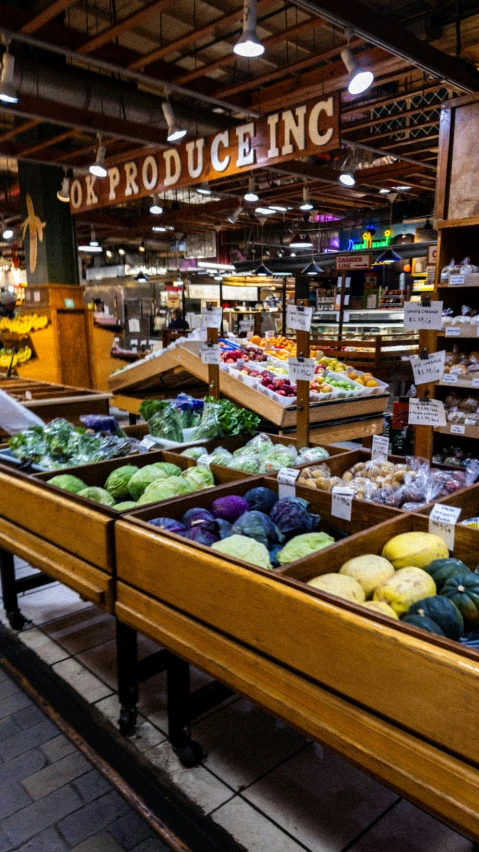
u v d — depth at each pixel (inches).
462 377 148.1
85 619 113.7
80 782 73.5
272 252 733.3
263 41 214.4
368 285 579.5
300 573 59.0
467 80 223.5
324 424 175.3
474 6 262.4
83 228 640.4
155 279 792.9
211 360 131.6
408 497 81.7
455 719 41.4
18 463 106.0
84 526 77.9
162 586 67.2
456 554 66.4
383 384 202.4
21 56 236.8
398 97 274.4
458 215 144.0
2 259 773.9
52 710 86.9
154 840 65.1
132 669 78.9
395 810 68.0
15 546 92.7
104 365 383.6
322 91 255.3
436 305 87.7
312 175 341.4
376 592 59.3
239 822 66.3
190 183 264.8
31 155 307.3
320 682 51.0
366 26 175.9
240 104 271.1
